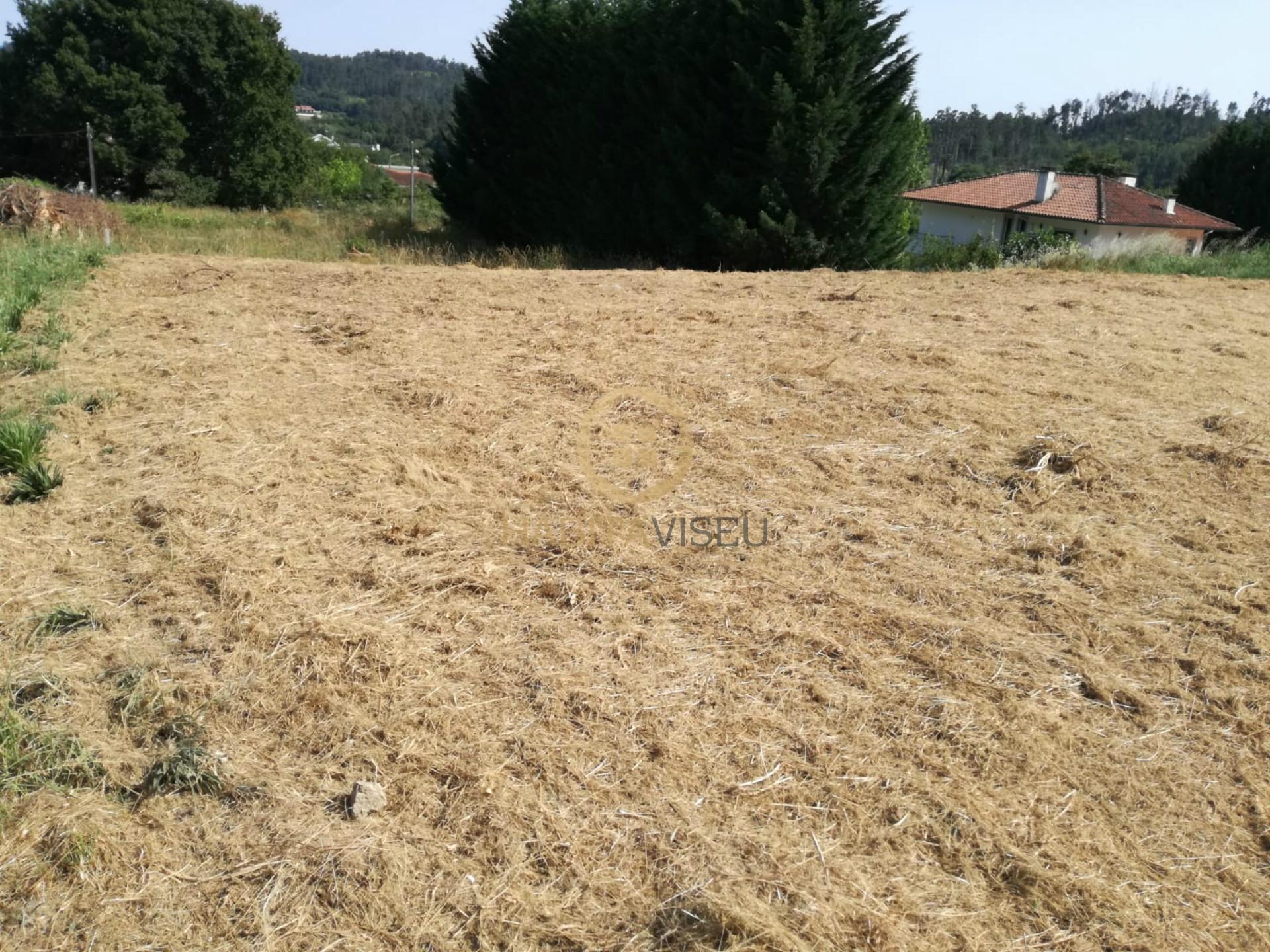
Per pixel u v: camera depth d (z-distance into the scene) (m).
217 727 2.66
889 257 15.44
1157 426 4.79
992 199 33.25
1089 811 2.43
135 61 34.78
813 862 2.26
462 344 6.09
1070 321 7.04
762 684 2.90
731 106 15.22
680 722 2.72
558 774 2.52
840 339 6.31
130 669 2.86
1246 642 3.14
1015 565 3.58
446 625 3.15
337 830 2.32
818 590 3.40
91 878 2.18
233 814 2.38
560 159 18.56
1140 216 29.77
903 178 15.18
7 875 2.18
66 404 4.84
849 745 2.65
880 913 2.12
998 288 8.67
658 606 3.30
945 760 2.60
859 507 4.00
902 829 2.37
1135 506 4.03
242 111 36.78
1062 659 3.04
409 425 4.73
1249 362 5.97
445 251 15.05
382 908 2.12
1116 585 3.46
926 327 6.78
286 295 7.50
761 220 14.48
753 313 7.16
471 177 21.16
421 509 3.92
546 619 3.21
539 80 19.06
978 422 4.80
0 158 35.38
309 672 2.88
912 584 3.44
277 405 4.94
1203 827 2.39
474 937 2.06
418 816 2.38
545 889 2.18
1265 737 2.71
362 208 36.16
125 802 2.40
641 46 16.62
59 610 3.12
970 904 2.16
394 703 2.77
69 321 6.38
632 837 2.32
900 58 14.38
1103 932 2.09
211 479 4.07
